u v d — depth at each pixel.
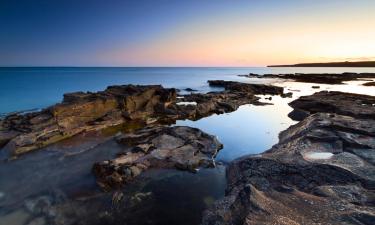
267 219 7.30
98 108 28.80
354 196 9.08
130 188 14.02
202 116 33.78
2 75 134.88
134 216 11.58
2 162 17.31
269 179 12.03
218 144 20.72
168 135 21.59
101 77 122.88
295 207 8.27
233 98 45.66
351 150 14.23
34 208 12.02
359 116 24.09
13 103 44.78
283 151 15.12
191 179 15.18
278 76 125.75
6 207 12.11
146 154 18.12
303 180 11.48
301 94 54.59
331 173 11.41
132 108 32.81
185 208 12.26
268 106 40.56
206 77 136.62
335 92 40.59
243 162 14.45
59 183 14.46
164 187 14.20
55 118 23.86
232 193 11.61
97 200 12.76
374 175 10.96
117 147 20.38
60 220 11.15
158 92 38.59
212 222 8.82
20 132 21.62
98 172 15.34
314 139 16.34
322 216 7.60
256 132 25.67
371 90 56.53
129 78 118.38
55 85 76.12
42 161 17.58
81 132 24.38
